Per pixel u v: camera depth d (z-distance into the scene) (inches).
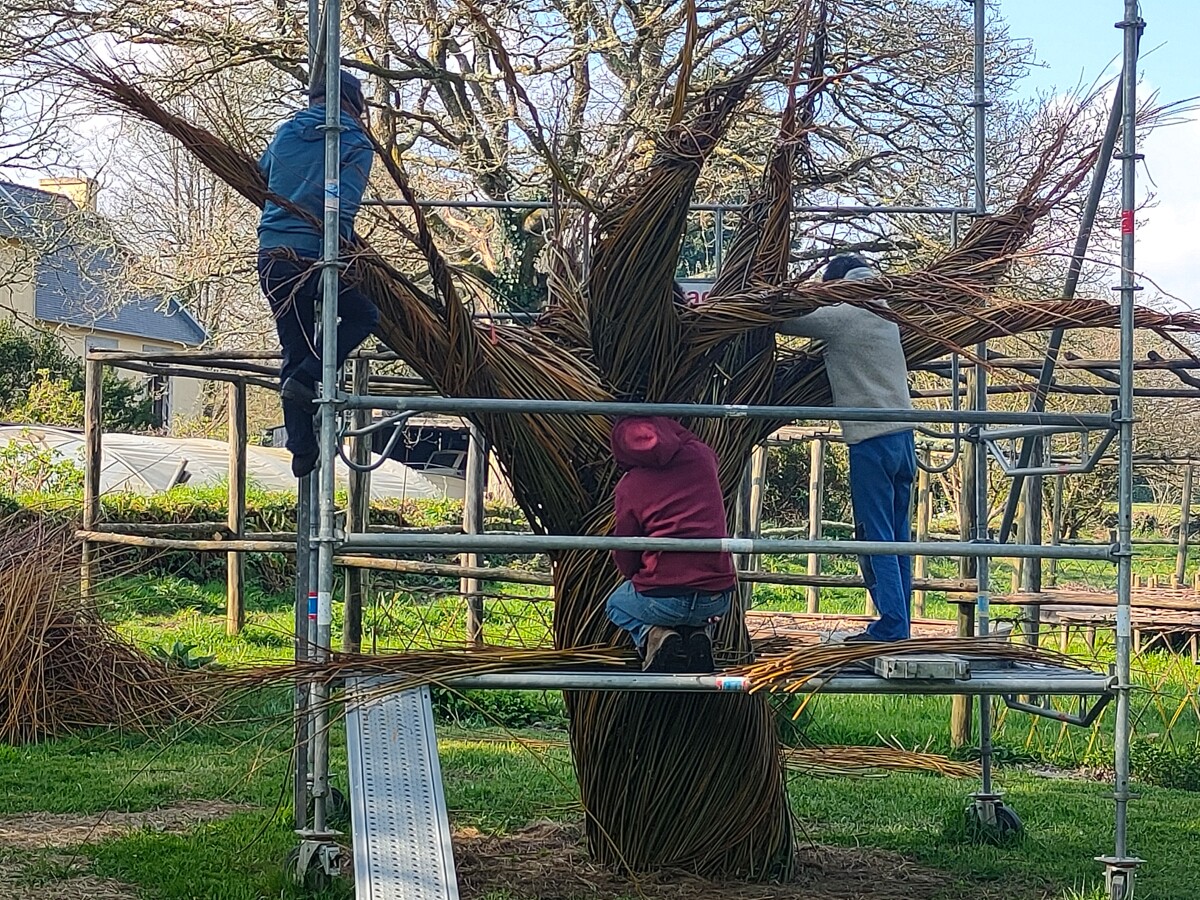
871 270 223.1
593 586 212.8
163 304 716.7
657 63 551.2
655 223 200.7
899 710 437.1
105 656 363.3
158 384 1299.2
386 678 189.2
